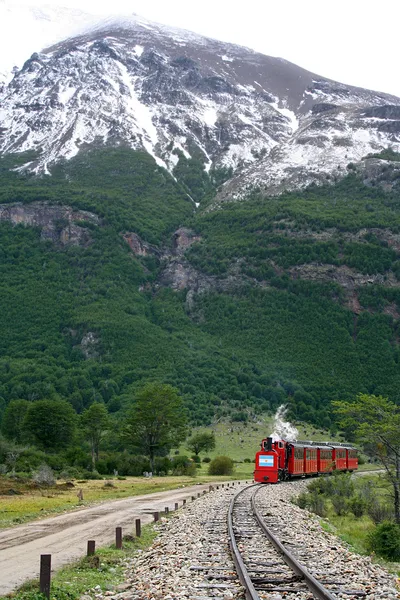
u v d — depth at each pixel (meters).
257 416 170.88
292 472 59.34
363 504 38.78
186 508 34.47
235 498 37.44
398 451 43.66
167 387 94.19
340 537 25.55
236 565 15.16
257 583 13.37
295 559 15.88
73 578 15.23
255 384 198.38
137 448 100.44
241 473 86.06
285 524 25.61
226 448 133.88
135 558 18.44
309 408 181.25
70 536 23.94
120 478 73.38
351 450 82.50
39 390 185.25
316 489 48.62
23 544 21.83
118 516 31.86
